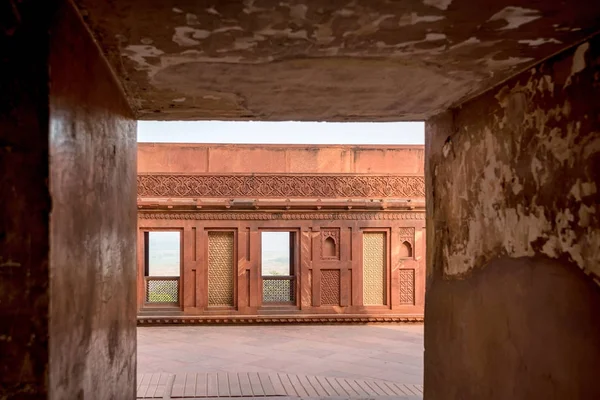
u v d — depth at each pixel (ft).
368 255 29.30
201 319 27.45
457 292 8.38
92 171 5.08
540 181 6.03
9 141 3.72
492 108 7.29
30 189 3.73
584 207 5.22
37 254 3.73
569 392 5.41
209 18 4.72
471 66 6.31
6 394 3.67
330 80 6.97
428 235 9.97
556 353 5.64
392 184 29.37
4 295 3.70
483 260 7.48
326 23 4.89
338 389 14.89
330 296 28.63
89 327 4.90
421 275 29.04
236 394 13.88
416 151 30.32
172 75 6.61
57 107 3.95
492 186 7.23
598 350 4.96
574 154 5.40
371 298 29.14
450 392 8.59
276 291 29.04
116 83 6.63
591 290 5.08
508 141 6.81
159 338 24.34
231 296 28.37
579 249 5.28
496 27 4.99
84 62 4.79
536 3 4.42
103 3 4.32
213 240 28.45
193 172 28.25
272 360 19.89
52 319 3.80
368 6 4.49
